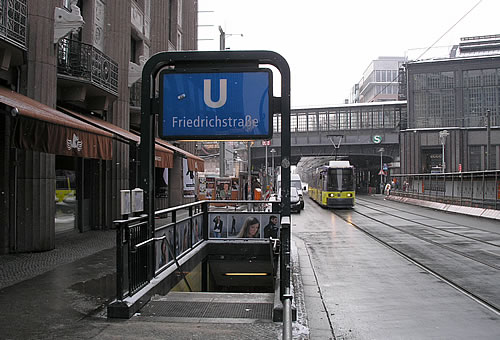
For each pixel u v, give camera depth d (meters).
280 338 4.83
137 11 18.12
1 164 9.85
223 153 29.31
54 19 10.65
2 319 5.36
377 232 16.73
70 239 12.49
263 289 13.37
